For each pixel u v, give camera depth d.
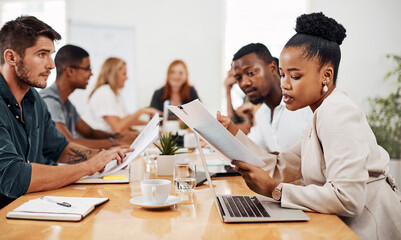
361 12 4.52
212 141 1.00
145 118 4.61
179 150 1.97
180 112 0.99
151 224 0.90
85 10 4.69
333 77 1.13
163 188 1.02
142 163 1.98
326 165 1.02
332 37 1.10
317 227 0.87
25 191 1.24
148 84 4.70
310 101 1.14
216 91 4.73
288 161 1.41
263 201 1.08
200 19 4.71
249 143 1.42
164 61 4.71
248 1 4.63
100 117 4.41
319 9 4.56
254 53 2.63
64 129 3.07
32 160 1.67
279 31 4.61
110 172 1.48
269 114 2.70
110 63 4.55
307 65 1.09
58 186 1.31
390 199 1.10
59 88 3.44
